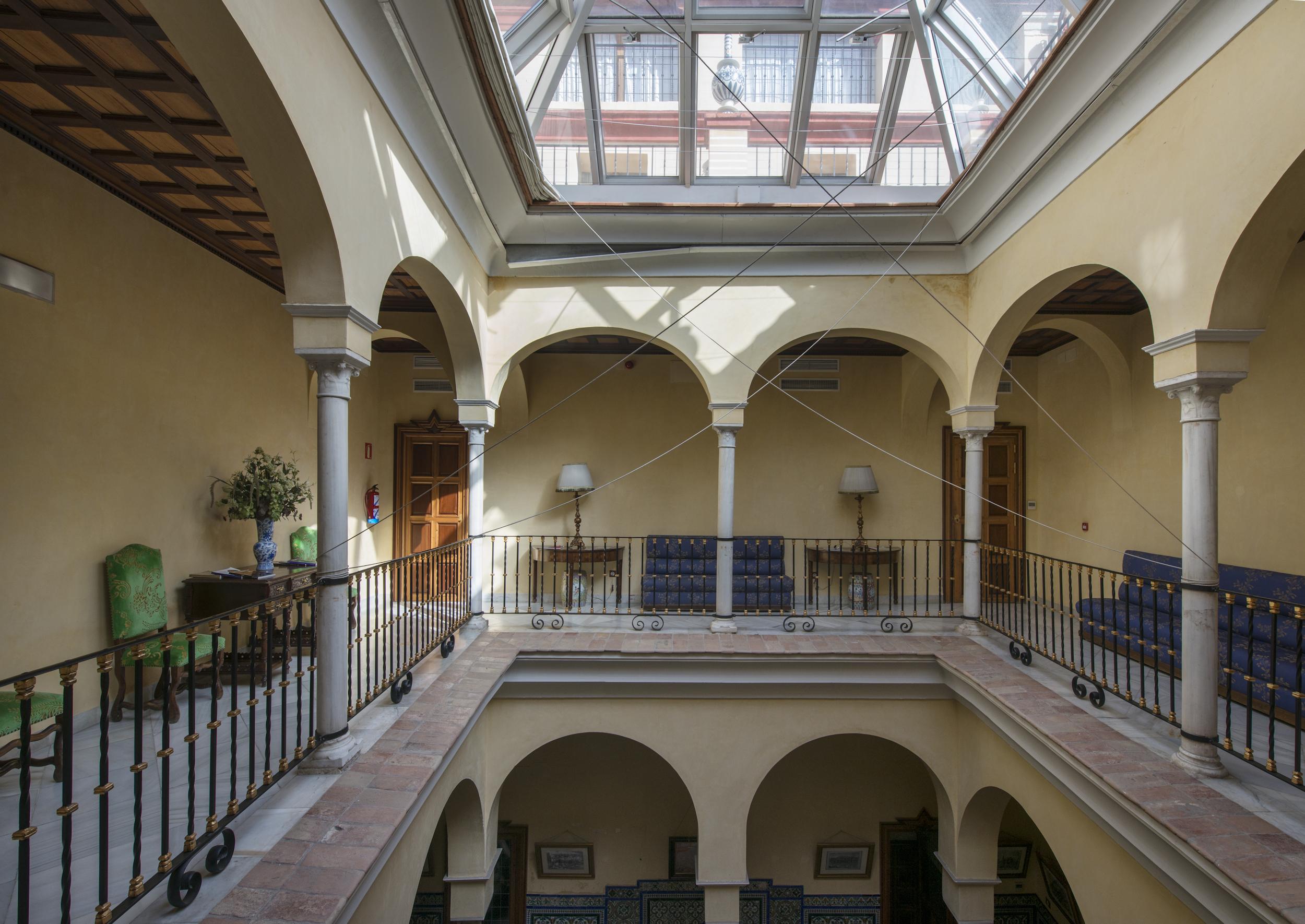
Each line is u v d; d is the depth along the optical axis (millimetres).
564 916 7691
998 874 7719
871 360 9109
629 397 9133
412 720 4258
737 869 5754
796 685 5879
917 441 9086
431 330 7309
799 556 8992
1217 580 3682
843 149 6734
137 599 4523
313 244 3289
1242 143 3316
